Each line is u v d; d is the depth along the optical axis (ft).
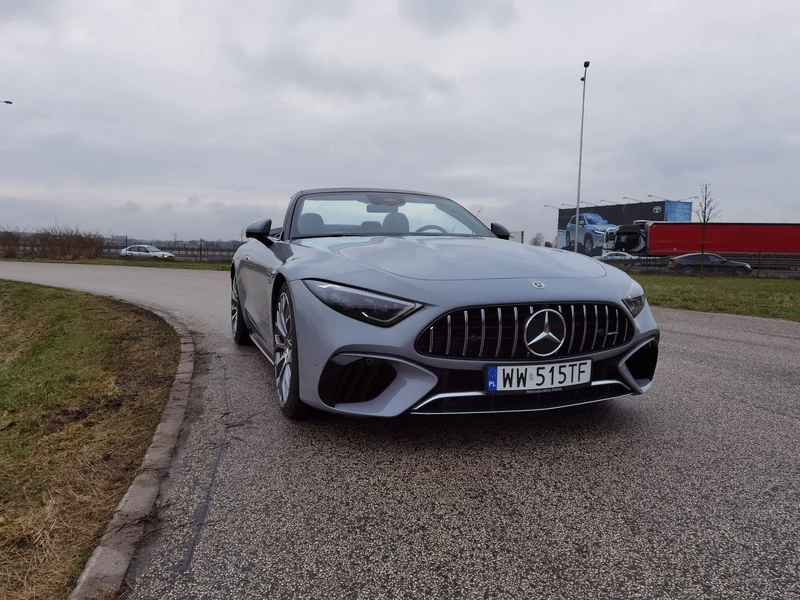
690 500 6.27
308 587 4.72
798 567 4.99
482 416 9.13
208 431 8.39
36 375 11.55
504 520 5.84
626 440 8.11
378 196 12.96
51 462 7.08
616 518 5.88
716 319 23.59
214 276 49.96
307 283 8.02
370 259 8.30
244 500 6.24
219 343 15.71
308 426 8.62
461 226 12.16
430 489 6.54
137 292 31.73
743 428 8.69
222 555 5.18
